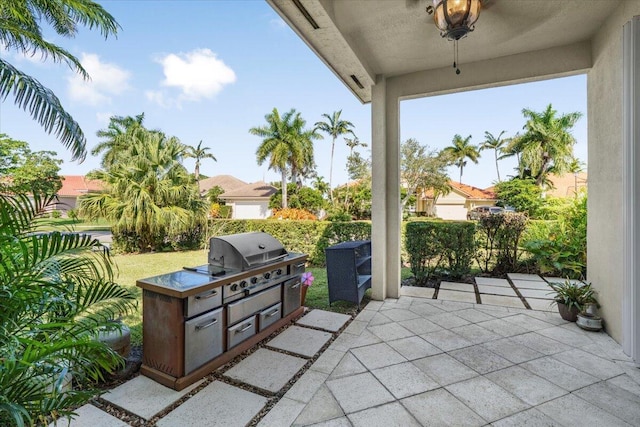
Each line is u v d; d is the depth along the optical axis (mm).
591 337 3004
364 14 2832
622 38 2527
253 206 26016
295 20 2725
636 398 2045
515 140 22391
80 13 5141
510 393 2117
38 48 4668
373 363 2547
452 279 5387
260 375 2367
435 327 3311
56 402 1398
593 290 3340
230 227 10102
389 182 4371
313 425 1816
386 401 2041
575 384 2213
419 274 5211
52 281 1600
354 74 3922
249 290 2814
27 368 1264
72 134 3355
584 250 4910
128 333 2400
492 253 5906
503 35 3213
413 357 2645
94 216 9211
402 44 3395
